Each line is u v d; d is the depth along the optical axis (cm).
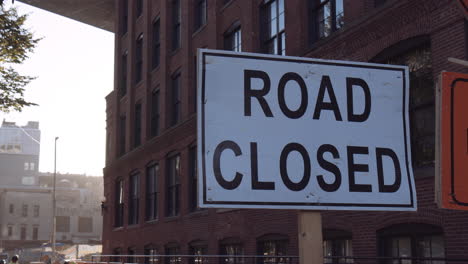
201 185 420
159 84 2628
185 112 2270
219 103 437
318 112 454
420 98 1122
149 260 2598
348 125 458
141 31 2967
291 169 438
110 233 3192
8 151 12356
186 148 2231
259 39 1823
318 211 443
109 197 3256
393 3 1170
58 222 10538
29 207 9931
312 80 459
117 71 3250
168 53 2541
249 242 1725
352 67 470
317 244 438
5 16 1653
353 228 1245
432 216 1031
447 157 383
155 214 2594
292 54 1562
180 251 2245
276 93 448
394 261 1145
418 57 1137
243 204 423
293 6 1577
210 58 441
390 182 455
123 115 3139
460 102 392
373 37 1238
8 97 1733
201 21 2330
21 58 1719
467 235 947
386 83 475
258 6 1841
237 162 430
